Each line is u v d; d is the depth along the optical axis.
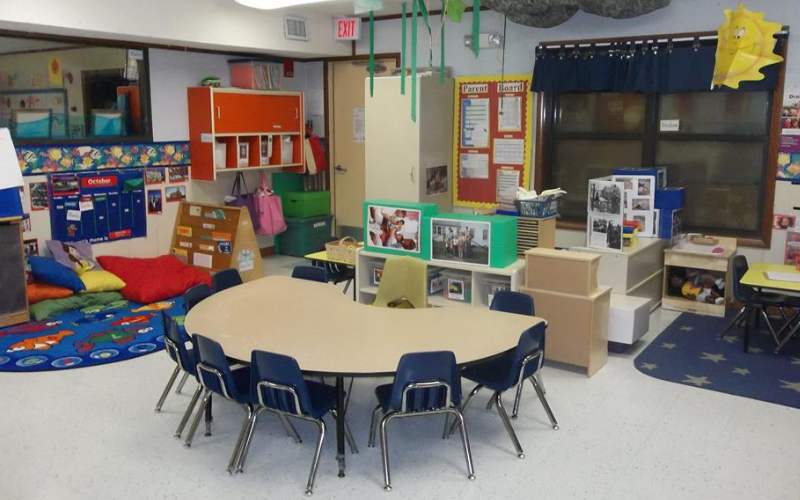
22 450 3.55
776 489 3.19
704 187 6.13
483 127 7.02
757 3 5.54
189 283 6.38
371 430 3.60
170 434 3.74
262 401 3.16
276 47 6.97
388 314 3.81
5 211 5.28
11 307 5.37
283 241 8.16
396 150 6.88
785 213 5.68
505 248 4.74
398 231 5.10
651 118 6.22
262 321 3.69
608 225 5.22
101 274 6.05
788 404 4.07
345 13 7.34
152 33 5.92
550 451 3.55
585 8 5.44
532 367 3.50
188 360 3.55
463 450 3.57
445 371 3.07
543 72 6.42
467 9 6.88
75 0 5.40
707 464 3.41
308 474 3.34
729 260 5.71
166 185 7.01
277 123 7.60
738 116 5.87
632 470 3.36
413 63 4.93
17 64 5.80
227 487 3.23
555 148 6.79
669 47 5.83
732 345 5.06
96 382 4.42
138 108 6.73
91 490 3.19
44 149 6.04
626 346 5.06
